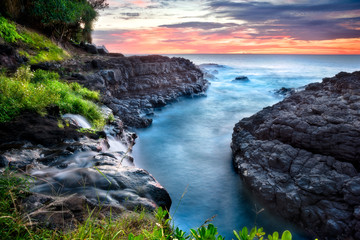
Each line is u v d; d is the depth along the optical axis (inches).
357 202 334.3
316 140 426.0
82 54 1235.9
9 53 601.0
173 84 1285.7
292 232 368.5
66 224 109.1
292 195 368.5
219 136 772.6
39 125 295.4
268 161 436.8
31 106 325.4
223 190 479.2
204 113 1035.3
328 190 355.3
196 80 1476.4
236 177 521.0
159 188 168.1
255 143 499.5
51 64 722.8
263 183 406.3
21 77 441.7
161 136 765.3
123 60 1144.2
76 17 1168.8
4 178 146.7
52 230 102.3
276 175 410.3
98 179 168.9
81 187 157.8
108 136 394.9
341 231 323.0
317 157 413.1
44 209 118.8
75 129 314.8
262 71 2920.8
